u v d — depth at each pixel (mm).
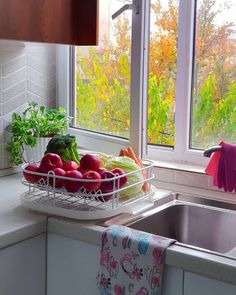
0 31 1372
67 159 1664
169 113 1863
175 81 1823
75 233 1286
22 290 1312
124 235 1176
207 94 1759
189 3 1734
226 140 1730
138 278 1141
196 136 1819
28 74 1969
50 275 1377
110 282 1188
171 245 1133
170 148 1891
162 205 1548
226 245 1507
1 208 1438
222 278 1039
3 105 1865
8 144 1902
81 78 2109
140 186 1483
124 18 1846
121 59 1889
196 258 1070
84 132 2082
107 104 1990
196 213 1565
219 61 1709
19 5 1420
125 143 1839
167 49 1822
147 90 1831
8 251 1250
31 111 1937
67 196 1448
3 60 1841
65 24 1572
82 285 1299
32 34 1467
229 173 1557
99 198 1369
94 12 1560
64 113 2057
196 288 1091
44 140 1895
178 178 1747
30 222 1311
